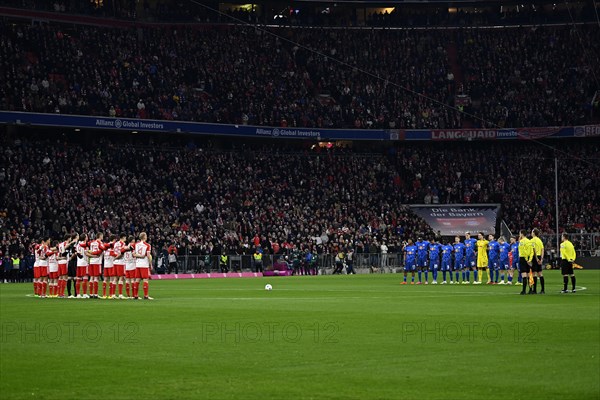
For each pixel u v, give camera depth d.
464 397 19.22
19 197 101.81
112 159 116.06
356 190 129.50
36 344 28.50
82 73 120.06
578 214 126.56
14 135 119.19
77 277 57.31
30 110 111.62
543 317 36.25
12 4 123.25
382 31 148.88
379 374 22.16
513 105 140.25
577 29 146.88
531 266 54.91
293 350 26.53
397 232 122.69
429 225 124.75
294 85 138.62
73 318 37.88
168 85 128.00
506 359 24.33
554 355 24.97
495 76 144.75
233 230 113.50
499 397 19.17
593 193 129.12
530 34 148.38
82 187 108.31
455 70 147.25
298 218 119.44
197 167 121.94
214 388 20.45
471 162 136.25
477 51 147.88
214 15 142.50
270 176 126.75
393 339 28.94
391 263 118.69
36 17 125.44
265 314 39.03
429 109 140.38
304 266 111.69
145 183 114.81
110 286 55.72
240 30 141.25
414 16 150.00
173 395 19.69
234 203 118.94
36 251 59.06
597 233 116.19
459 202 130.88
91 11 130.38
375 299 50.44
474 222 124.06
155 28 135.12
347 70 143.50
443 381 21.12
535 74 143.75
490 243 73.75
